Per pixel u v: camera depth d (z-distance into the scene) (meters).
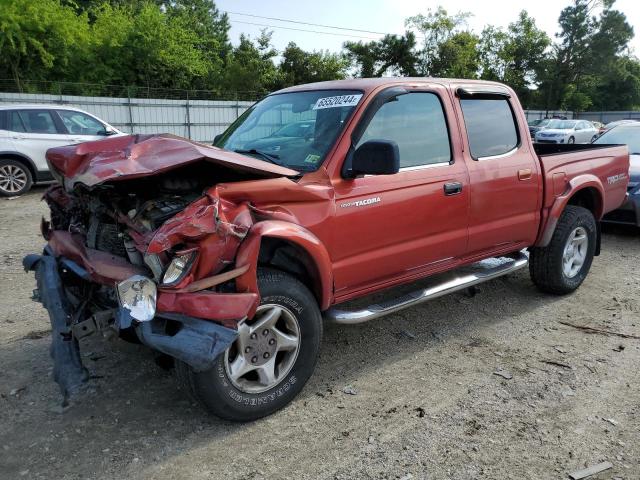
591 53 69.12
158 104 27.47
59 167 3.50
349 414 3.40
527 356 4.20
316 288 3.49
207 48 49.41
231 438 3.15
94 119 12.35
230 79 42.16
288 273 3.38
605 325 4.80
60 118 11.84
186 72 38.22
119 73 35.03
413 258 4.04
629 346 4.38
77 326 2.89
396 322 4.82
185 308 2.77
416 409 3.46
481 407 3.48
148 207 3.08
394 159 3.25
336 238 3.52
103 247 3.34
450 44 49.62
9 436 3.13
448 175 4.16
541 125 29.27
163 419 3.32
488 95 4.66
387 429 3.25
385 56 49.12
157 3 52.53
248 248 2.94
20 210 9.94
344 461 2.96
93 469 2.87
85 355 4.06
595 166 5.57
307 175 3.43
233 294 2.90
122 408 3.42
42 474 2.82
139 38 35.09
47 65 30.22
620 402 3.54
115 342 4.25
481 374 3.91
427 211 4.02
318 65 46.06
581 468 2.90
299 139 3.83
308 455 3.01
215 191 2.97
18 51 29.48
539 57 64.31
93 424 3.26
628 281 6.03
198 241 2.80
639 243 7.78
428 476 2.84
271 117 4.23
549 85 65.25
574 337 4.55
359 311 3.74
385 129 3.84
